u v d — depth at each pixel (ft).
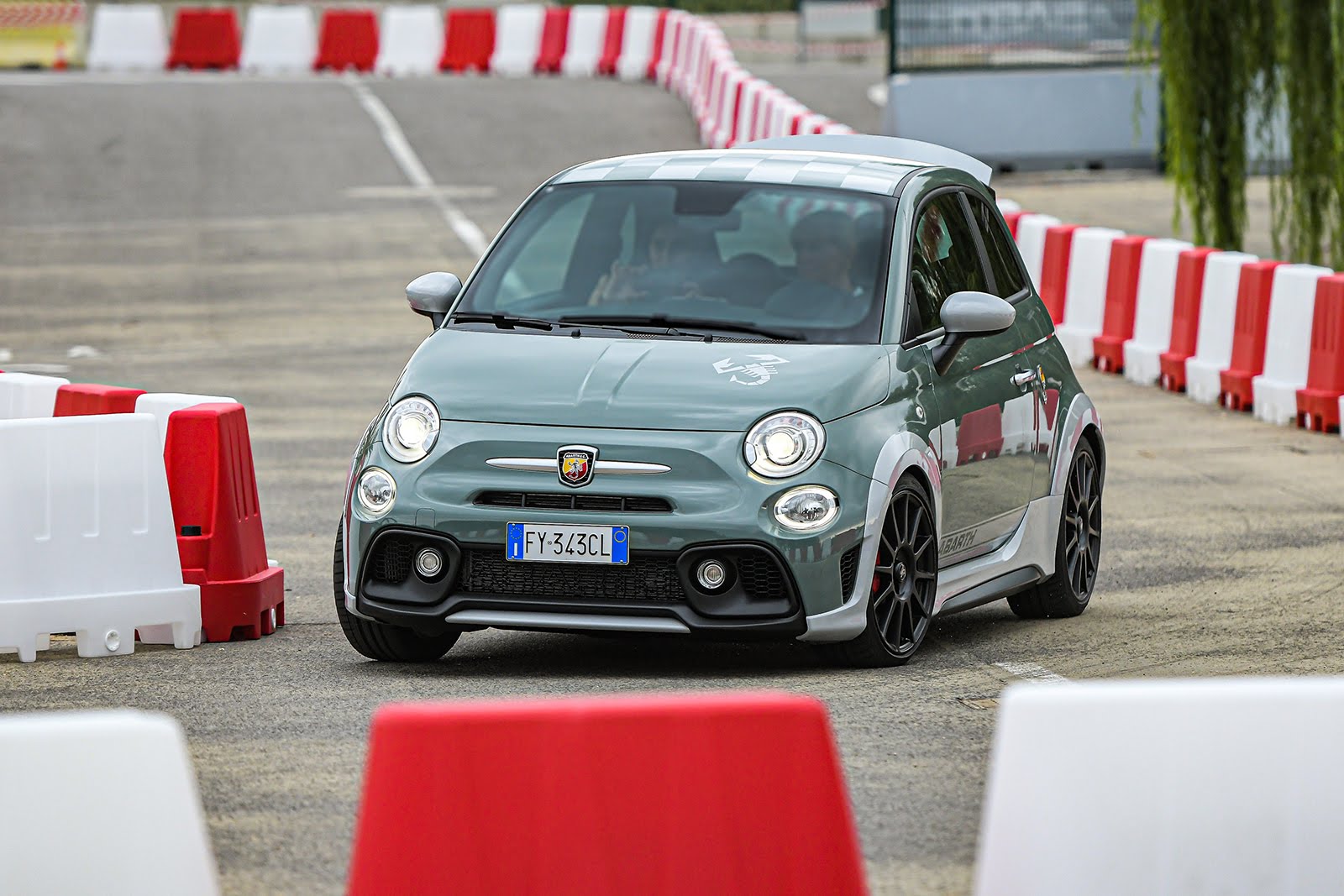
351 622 56.24
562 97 272.72
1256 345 113.70
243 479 62.80
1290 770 28.09
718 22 396.57
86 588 58.95
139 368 123.85
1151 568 73.61
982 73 225.97
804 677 54.85
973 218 66.90
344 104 263.49
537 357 56.85
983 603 61.67
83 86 278.05
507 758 29.60
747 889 29.78
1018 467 63.77
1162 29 147.13
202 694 53.11
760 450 53.57
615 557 53.01
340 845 39.47
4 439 58.18
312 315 145.18
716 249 60.64
